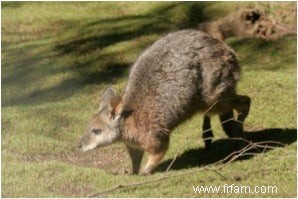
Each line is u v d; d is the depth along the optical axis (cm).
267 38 2139
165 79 1247
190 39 1273
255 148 1352
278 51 2027
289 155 1279
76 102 1747
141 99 1252
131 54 2117
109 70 2008
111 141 1266
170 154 1382
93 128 1272
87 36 2338
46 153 1399
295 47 2042
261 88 1722
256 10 2172
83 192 1157
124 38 2275
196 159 1341
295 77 1797
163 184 1177
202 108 1293
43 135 1515
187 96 1252
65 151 1416
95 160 1390
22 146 1413
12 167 1269
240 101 1346
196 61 1259
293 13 2200
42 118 1606
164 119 1246
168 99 1243
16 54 2214
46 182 1200
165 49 1268
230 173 1215
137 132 1250
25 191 1158
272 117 1548
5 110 1666
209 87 1273
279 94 1677
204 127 1377
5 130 1520
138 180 1197
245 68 1909
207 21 2348
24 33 2439
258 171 1216
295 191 1122
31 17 2608
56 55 2175
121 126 1255
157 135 1247
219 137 1461
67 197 1122
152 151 1255
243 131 1366
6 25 2525
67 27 2464
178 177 1197
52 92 1848
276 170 1221
